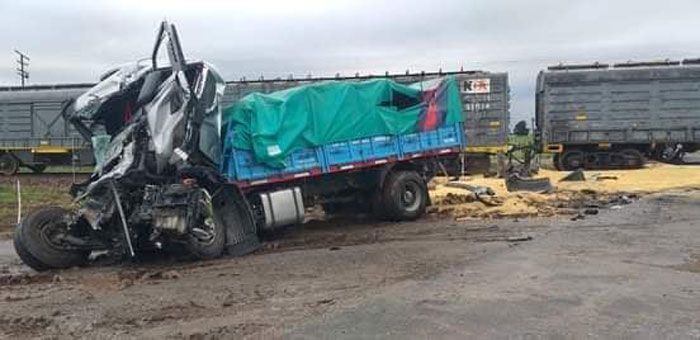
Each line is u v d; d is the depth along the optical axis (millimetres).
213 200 13203
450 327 7312
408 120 17234
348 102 15953
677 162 35438
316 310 8141
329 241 14164
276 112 14453
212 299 8922
